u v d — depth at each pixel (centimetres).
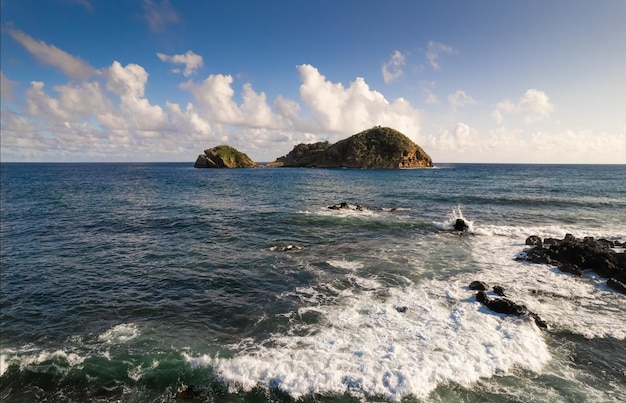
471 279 1480
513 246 2022
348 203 3938
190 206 3706
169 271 1625
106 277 1555
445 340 977
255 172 12656
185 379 848
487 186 5866
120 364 913
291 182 7406
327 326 1080
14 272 1627
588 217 2902
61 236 2342
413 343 962
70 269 1667
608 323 1094
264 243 2130
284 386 805
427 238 2238
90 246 2080
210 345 994
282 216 3047
